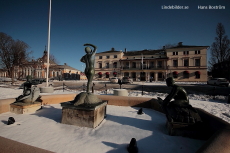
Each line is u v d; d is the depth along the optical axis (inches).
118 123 133.3
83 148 83.7
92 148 84.0
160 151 82.6
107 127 121.5
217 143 62.1
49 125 122.2
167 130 116.3
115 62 1660.9
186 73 1333.7
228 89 484.4
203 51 1302.9
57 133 105.7
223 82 653.9
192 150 83.7
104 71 1705.2
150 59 1460.4
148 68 1488.7
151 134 107.4
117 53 1662.2
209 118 104.1
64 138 97.3
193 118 100.4
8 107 162.4
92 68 138.6
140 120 144.6
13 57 978.7
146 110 193.8
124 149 83.7
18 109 158.4
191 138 99.4
